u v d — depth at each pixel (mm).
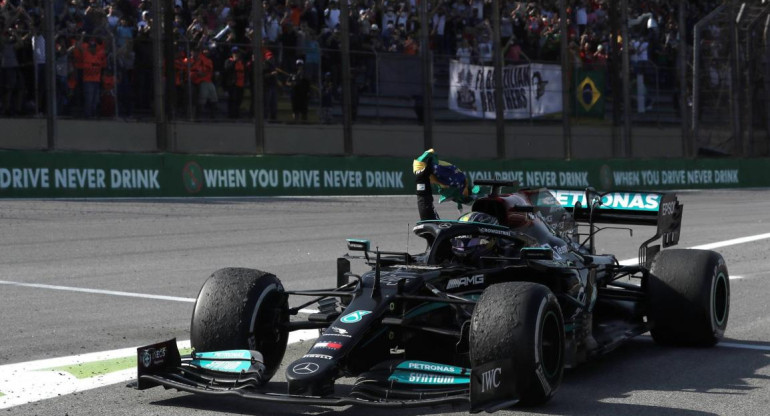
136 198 68562
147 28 74062
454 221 24469
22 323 30719
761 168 113938
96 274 41750
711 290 27328
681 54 105812
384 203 75688
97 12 70500
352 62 83625
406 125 87500
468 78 91688
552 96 97562
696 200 89625
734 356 26766
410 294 21344
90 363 24891
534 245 25734
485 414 20109
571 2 105188
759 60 112875
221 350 21109
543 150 99250
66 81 68938
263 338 21953
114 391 22062
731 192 101750
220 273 22297
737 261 48281
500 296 19844
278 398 18562
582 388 22719
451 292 22828
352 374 21156
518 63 94875
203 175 72875
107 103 71125
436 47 90125
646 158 103625
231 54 76875
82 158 67062
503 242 25438
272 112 79500
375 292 21172
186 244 51500
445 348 23250
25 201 63438
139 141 73625
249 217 63562
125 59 72000
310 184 78875
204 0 78688
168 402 21078
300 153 82250
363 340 20609
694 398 21844
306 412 20359
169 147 73562
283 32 80438
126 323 30891
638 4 110938
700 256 27750
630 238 58438
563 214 29203
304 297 36562
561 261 24969
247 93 78000
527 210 25844
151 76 73688
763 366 25453
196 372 20844
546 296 20125
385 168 83875
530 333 19297
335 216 66000
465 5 93875
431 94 86500
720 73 111125
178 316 32281
